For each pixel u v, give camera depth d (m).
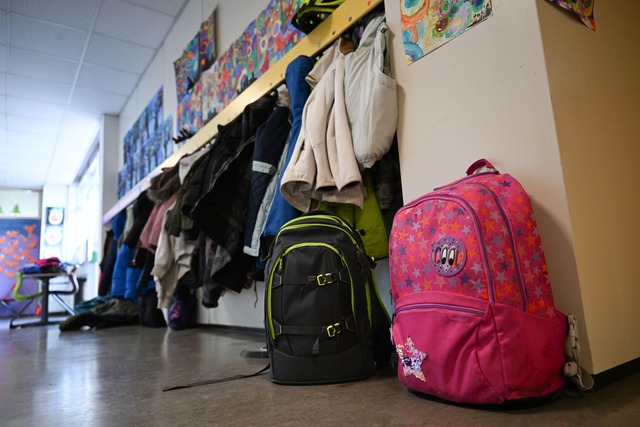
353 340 1.05
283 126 1.68
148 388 1.11
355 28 1.50
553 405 0.75
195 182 1.98
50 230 8.00
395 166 1.36
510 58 0.94
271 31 2.19
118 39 3.74
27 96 4.68
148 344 2.08
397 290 0.91
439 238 0.82
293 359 1.05
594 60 1.02
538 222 0.88
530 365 0.72
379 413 0.78
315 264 1.07
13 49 3.76
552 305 0.79
